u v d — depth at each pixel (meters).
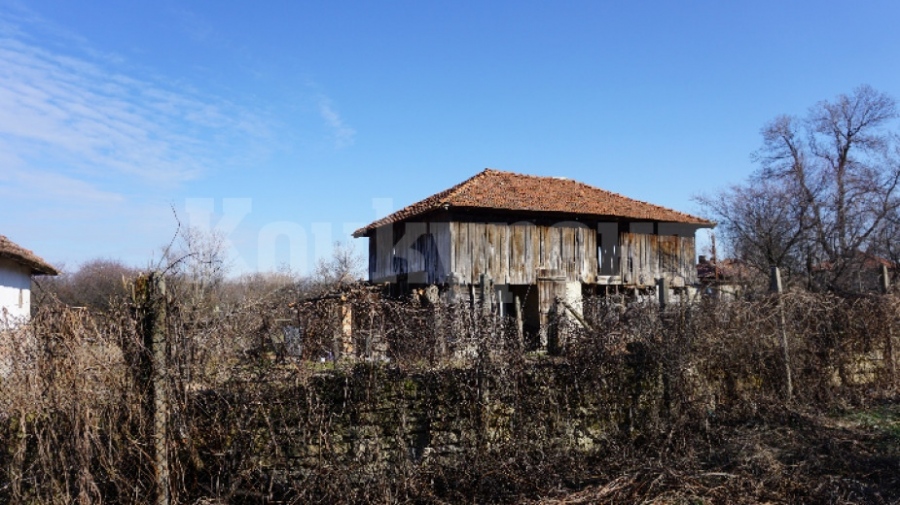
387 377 6.64
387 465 6.41
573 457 7.31
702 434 8.16
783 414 8.90
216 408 5.89
